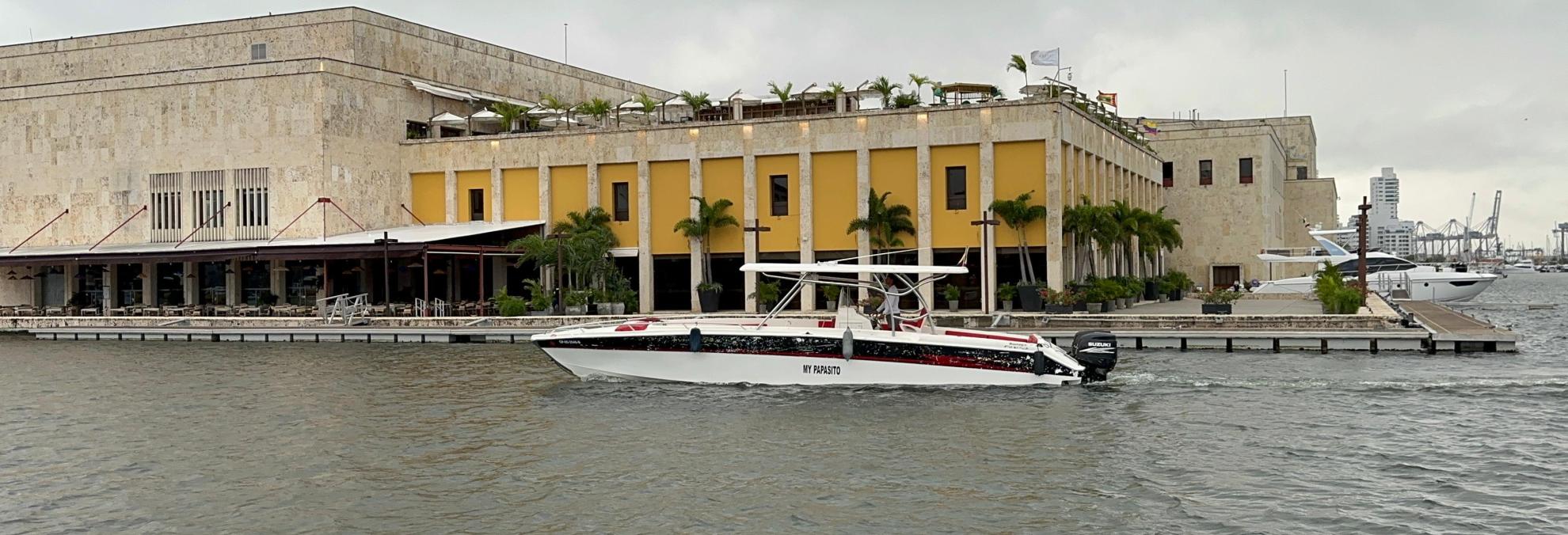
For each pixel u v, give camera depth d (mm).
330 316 53875
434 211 62781
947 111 53094
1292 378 32312
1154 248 64812
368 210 61156
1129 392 30062
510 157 60688
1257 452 22812
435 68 68375
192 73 61469
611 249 58094
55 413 29141
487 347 44844
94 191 63938
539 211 60312
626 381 32250
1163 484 20422
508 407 28812
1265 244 83812
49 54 71812
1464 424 25391
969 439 24281
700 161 57094
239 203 60500
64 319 55781
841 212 55094
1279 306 58656
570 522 18344
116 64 69875
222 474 21859
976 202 53188
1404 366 35219
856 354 30641
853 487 20422
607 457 22938
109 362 41312
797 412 27469
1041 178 52188
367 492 20328
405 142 63156
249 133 60125
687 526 18109
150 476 21781
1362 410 27234
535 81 76375
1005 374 30750
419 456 23172
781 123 55625
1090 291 50031
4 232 66188
